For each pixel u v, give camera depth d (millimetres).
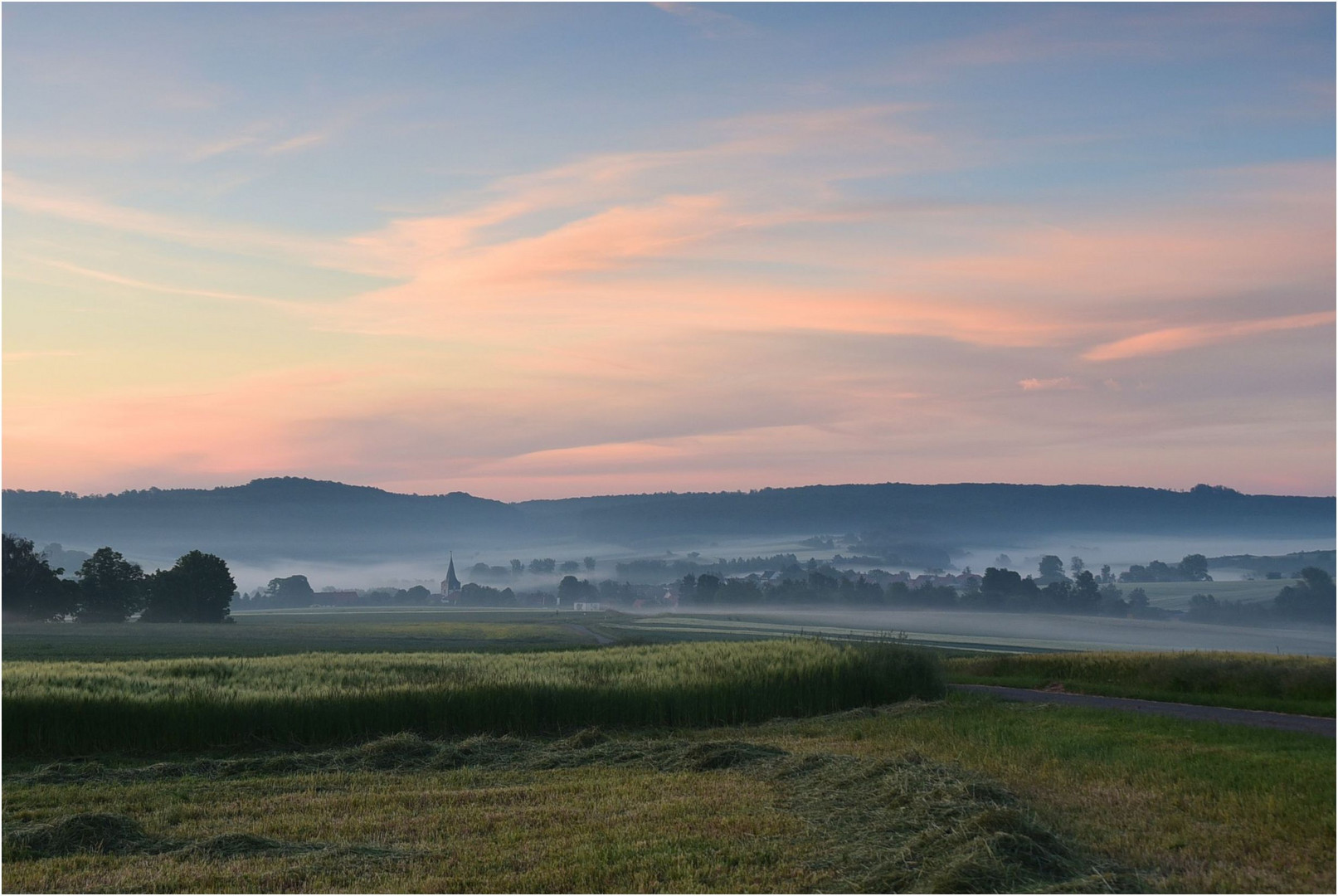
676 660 32250
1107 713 25078
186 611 121500
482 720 24609
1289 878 10984
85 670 29047
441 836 13438
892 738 21562
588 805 15156
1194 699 30797
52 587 112062
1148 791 14992
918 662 30625
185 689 24109
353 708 23625
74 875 11820
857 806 14250
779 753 19281
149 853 12883
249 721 22828
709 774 17625
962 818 12578
